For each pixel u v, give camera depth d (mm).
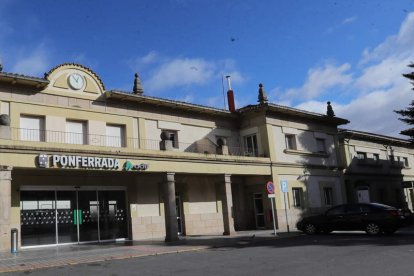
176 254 14875
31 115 18922
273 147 26672
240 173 24047
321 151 30656
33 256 14531
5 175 15211
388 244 14773
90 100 20859
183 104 24125
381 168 37875
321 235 20188
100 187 20750
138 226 21531
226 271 10492
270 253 13727
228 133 27453
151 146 22875
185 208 23734
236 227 26391
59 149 16750
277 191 25969
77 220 19734
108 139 21344
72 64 20500
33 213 18422
